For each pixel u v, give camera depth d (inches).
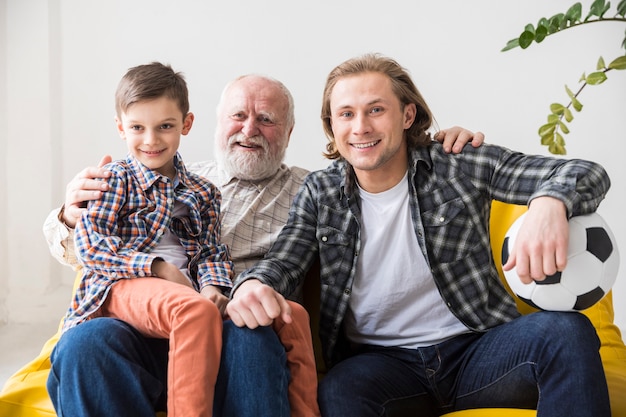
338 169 86.0
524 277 67.4
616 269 69.5
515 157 80.2
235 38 171.2
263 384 68.2
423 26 167.5
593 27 162.9
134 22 170.7
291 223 86.1
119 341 68.2
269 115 99.7
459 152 82.4
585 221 69.1
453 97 168.6
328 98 84.8
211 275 81.0
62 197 172.1
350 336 85.0
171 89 82.7
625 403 74.0
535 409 72.8
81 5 168.4
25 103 164.4
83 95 170.6
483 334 79.7
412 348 80.7
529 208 70.0
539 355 68.9
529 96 166.1
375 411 73.3
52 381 69.1
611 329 92.8
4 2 162.1
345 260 82.8
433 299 81.2
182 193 84.1
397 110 80.2
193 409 65.7
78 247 75.9
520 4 164.1
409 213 82.0
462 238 80.9
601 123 164.9
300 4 169.5
